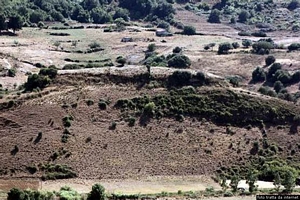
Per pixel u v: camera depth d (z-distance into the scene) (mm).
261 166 92250
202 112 105125
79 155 89062
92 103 103312
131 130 97688
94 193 60438
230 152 95812
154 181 84062
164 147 94250
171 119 102438
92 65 136000
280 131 104250
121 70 114750
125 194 68312
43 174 83625
